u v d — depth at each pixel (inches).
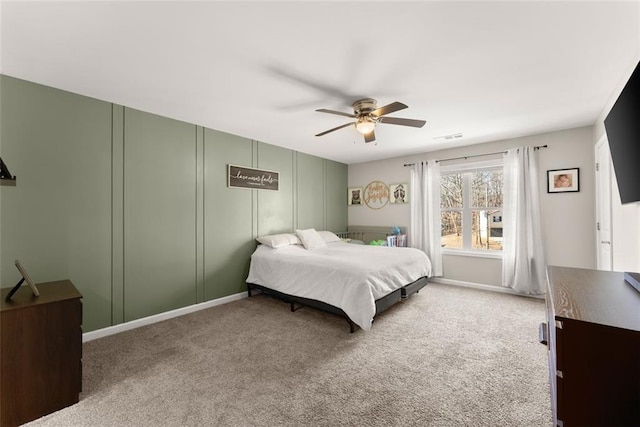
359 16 58.7
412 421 60.3
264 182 164.7
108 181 105.3
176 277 125.1
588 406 36.5
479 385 72.7
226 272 145.1
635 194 58.4
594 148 129.3
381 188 210.7
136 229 112.7
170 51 72.1
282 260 134.6
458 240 178.2
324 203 207.6
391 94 97.6
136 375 78.5
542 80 87.7
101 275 103.6
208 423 60.3
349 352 91.0
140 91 96.3
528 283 143.9
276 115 119.6
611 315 38.3
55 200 93.7
